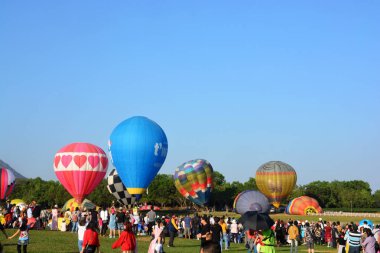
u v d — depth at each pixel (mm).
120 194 55656
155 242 21875
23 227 20938
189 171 64750
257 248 17250
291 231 28938
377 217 93500
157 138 45375
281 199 73188
